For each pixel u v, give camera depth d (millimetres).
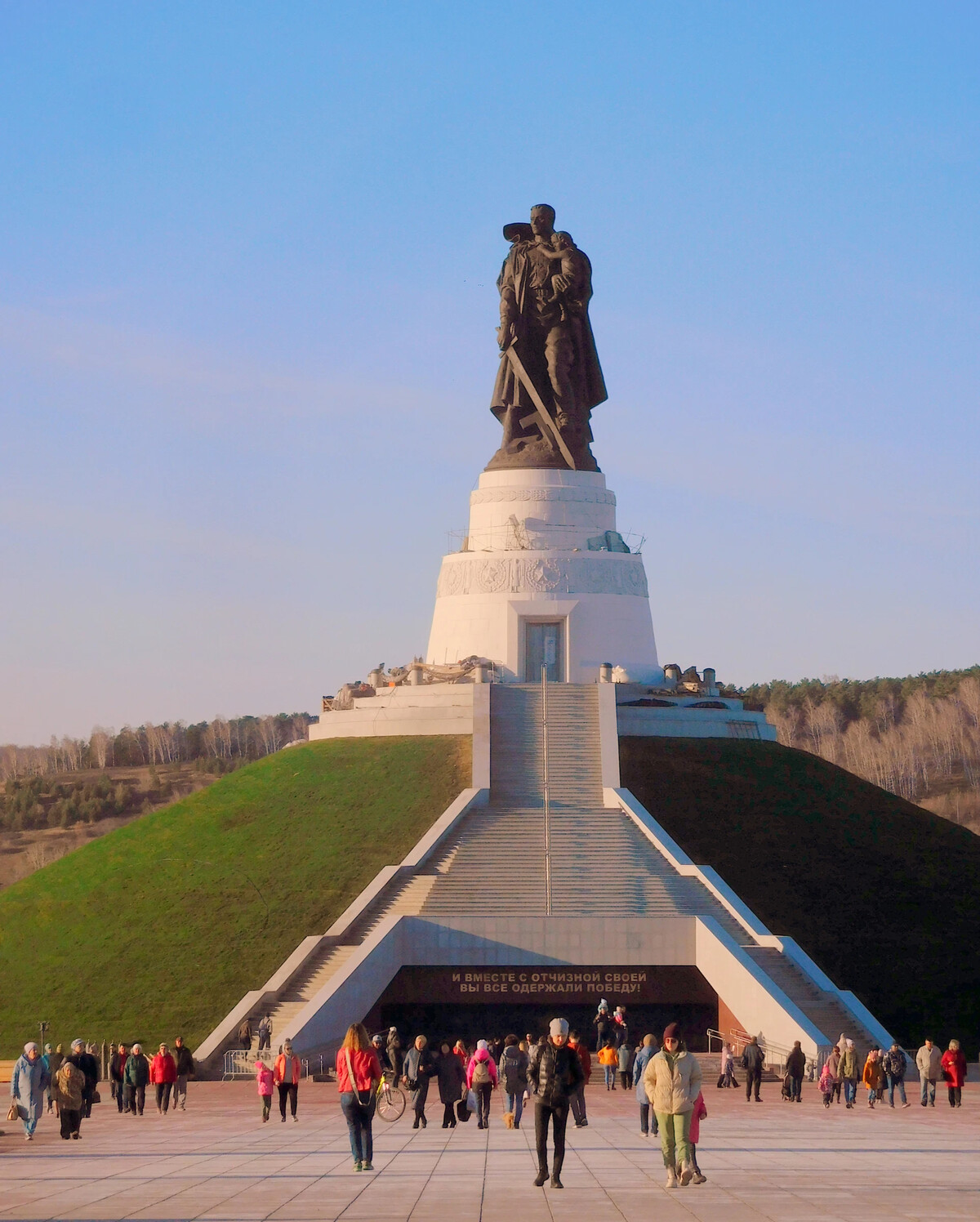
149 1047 59562
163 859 73875
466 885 65812
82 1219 23906
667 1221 23156
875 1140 35219
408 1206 24953
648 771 76250
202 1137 37719
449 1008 62688
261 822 75125
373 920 64375
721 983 60531
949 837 76312
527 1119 42500
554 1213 24094
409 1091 48781
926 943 66188
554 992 62531
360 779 76875
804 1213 23812
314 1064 56312
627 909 64375
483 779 73500
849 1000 59812
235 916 67250
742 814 74000
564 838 69125
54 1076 41594
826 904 68000
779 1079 55719
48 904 72250
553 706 78375
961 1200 25219
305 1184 27891
